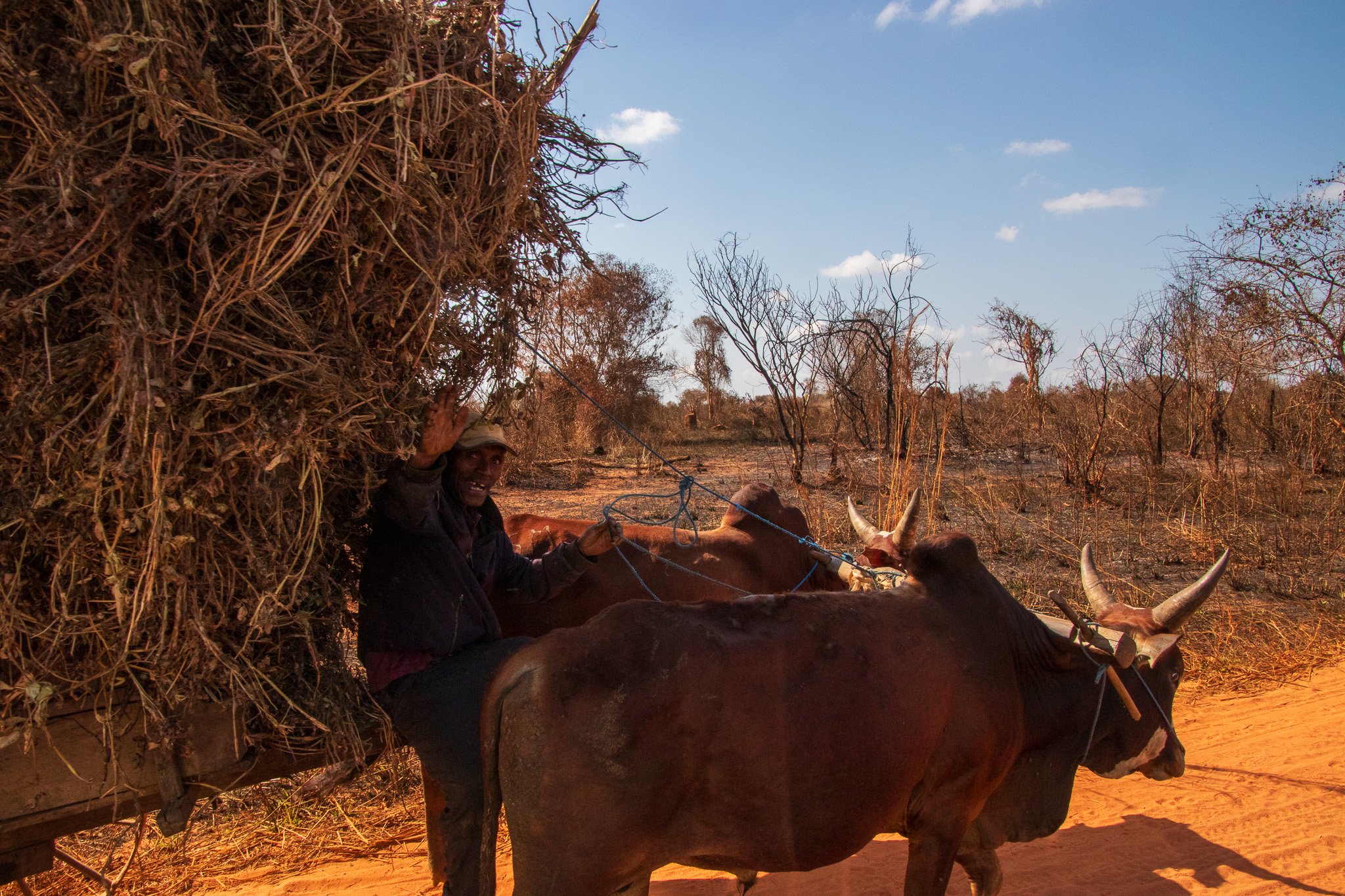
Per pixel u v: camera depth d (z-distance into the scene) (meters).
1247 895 3.81
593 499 13.66
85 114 2.13
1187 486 12.26
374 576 3.04
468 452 3.31
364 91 2.42
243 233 2.30
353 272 2.50
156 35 2.07
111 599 2.32
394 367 2.69
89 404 2.19
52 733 2.41
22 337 2.14
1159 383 15.80
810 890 3.87
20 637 2.28
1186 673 6.64
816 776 2.52
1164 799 4.73
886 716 2.63
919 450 11.28
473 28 2.70
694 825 2.47
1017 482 13.62
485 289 3.02
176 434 2.26
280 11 2.31
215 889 3.82
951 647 2.85
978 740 2.85
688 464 19.55
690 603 2.65
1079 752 3.25
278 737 2.72
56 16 2.13
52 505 2.21
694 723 2.39
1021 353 19.28
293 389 2.38
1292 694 6.19
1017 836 3.21
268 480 2.42
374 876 3.90
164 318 2.21
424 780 3.58
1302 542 10.23
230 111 2.27
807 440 21.59
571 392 16.58
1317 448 14.57
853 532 9.82
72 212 2.13
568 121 3.06
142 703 2.41
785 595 2.77
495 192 2.72
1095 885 3.91
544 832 2.33
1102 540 10.52
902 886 3.91
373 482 2.71
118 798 2.51
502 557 3.62
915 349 9.53
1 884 2.46
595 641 2.45
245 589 2.50
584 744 2.31
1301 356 13.39
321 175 2.27
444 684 2.94
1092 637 3.15
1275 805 4.61
